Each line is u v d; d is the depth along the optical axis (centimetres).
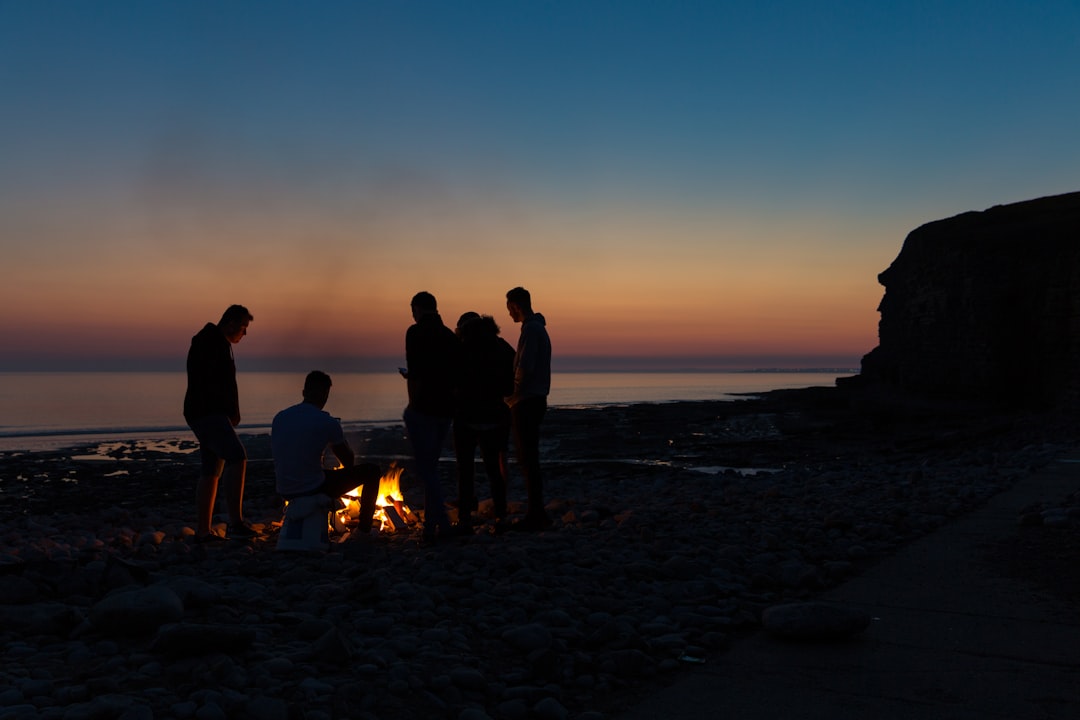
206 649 371
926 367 4469
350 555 656
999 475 1157
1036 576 555
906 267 5109
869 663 389
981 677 366
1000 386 3734
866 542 690
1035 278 3594
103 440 3556
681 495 1120
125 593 415
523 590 516
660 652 413
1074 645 410
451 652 398
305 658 374
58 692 317
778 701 342
